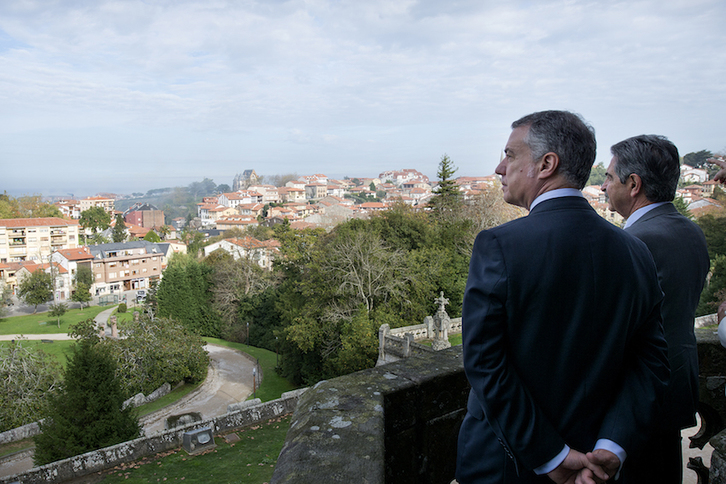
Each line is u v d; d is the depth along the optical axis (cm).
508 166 173
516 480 154
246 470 1563
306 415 191
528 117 172
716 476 214
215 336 5581
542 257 143
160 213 18838
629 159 239
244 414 1905
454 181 5078
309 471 145
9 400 2847
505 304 144
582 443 142
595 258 146
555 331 142
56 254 8600
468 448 172
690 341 218
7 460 2395
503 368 140
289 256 4253
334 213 12388
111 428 1781
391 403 221
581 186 162
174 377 3541
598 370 142
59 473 1533
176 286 5519
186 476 1539
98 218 13900
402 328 2334
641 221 235
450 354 275
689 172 7612
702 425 350
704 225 3541
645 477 202
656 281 162
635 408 143
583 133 158
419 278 2978
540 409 139
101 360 1852
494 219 4472
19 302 8194
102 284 8869
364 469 146
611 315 145
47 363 3180
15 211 11431
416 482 235
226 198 19762
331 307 2959
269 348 4834
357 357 2412
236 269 5531
